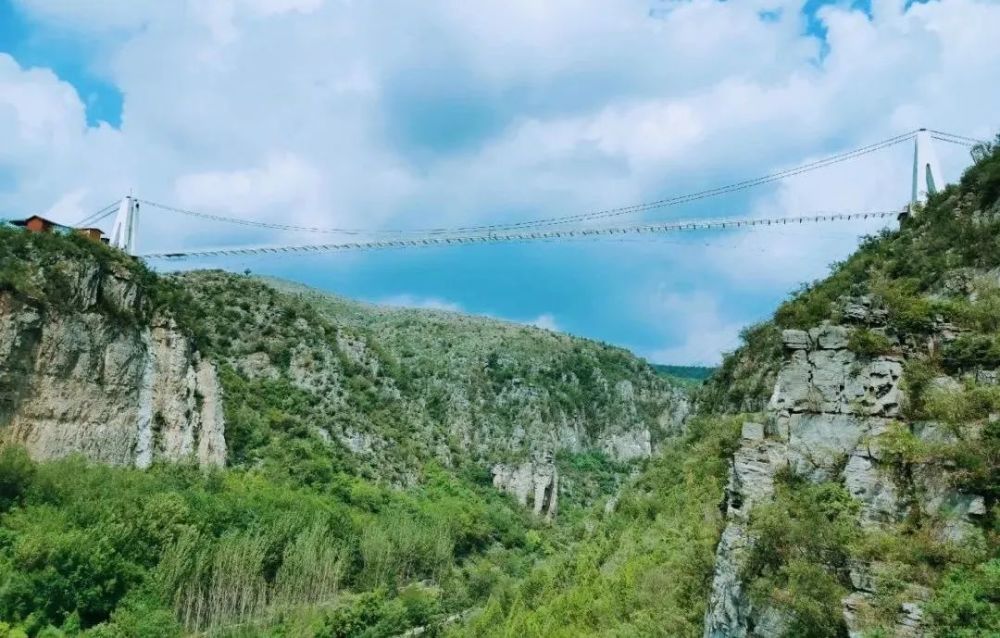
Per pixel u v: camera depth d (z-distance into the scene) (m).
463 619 103.06
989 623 22.81
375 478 159.25
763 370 72.25
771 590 27.62
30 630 66.50
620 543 73.94
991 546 25.86
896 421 31.58
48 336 91.00
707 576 40.41
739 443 34.94
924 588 25.41
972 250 53.69
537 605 74.19
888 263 65.00
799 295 69.44
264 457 135.50
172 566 82.12
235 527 99.06
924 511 28.14
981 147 77.38
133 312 104.88
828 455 31.84
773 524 28.81
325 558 106.94
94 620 74.38
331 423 164.00
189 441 109.69
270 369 166.88
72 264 96.31
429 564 131.38
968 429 29.31
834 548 27.80
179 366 110.56
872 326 34.84
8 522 75.75
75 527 78.50
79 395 93.81
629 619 48.38
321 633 89.75
